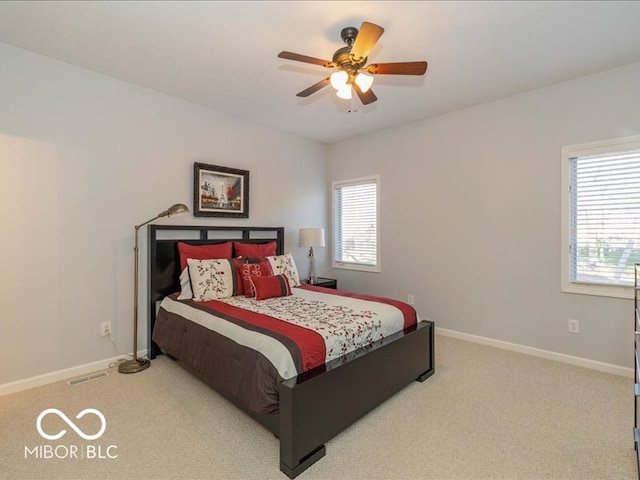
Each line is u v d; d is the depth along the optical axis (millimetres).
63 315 2730
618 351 2812
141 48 2508
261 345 1978
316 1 1978
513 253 3365
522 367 2961
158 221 3301
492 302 3520
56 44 2461
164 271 3248
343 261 5051
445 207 3857
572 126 2994
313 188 4938
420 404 2350
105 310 2959
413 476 1674
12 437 1973
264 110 3754
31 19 2156
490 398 2422
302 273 4805
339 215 5121
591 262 2957
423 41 2379
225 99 3457
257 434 2010
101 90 2918
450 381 2701
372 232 4672
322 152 5082
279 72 2875
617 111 2777
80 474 1687
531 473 1681
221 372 2168
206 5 2020
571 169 3041
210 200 3686
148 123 3215
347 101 3494
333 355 2072
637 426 1877
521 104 3281
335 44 2445
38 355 2611
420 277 4109
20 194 2525
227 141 3852
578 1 1965
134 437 1976
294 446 1668
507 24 2188
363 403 2125
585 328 2967
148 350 3178
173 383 2654
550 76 2926
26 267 2557
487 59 2633
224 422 2127
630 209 2760
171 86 3154
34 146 2582
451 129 3787
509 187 3375
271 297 3064
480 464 1748
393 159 4352
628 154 2758
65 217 2734
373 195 4645
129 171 3096
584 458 1782
